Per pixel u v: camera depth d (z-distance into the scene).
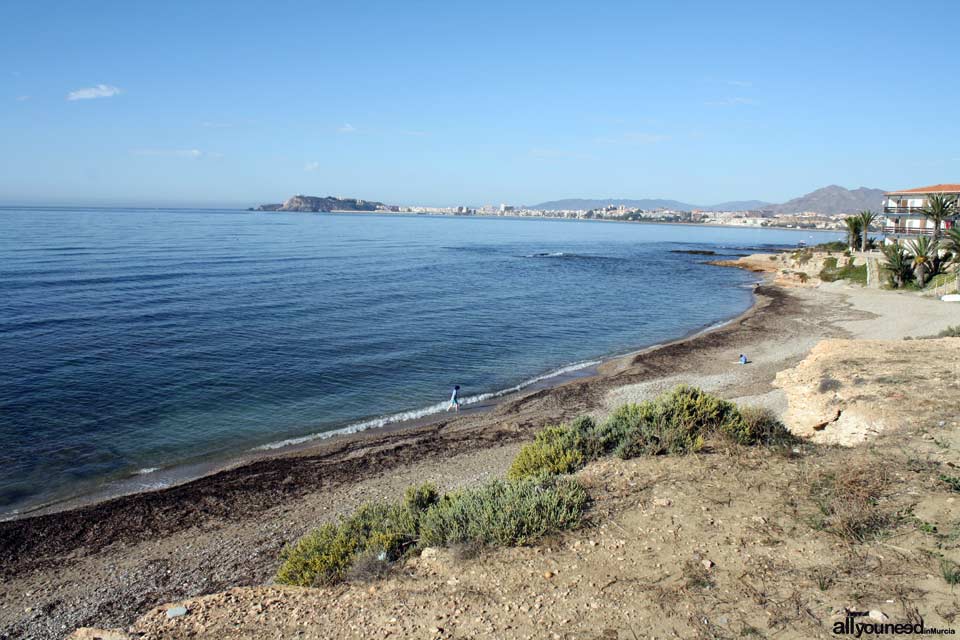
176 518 14.52
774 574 6.60
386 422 22.45
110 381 26.19
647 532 7.86
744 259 101.81
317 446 19.62
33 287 49.56
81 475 17.47
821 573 6.50
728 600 6.22
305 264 77.38
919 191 69.88
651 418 12.05
